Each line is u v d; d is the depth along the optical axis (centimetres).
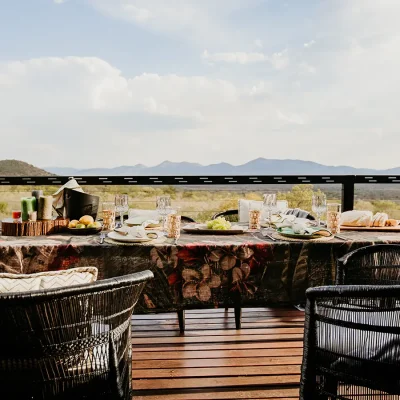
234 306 226
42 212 261
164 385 208
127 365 145
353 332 140
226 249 223
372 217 288
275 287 229
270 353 244
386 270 204
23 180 387
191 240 236
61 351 122
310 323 142
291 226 258
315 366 143
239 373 220
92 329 126
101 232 260
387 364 131
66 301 118
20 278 127
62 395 125
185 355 241
